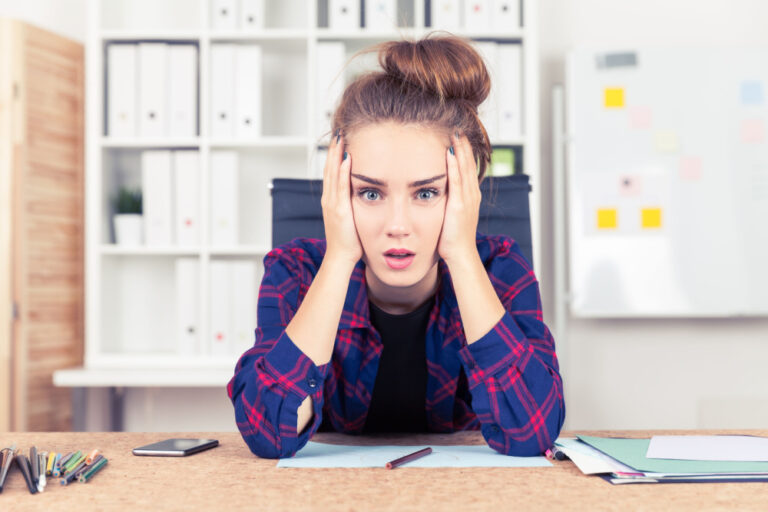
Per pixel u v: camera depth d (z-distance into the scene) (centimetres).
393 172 87
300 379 89
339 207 92
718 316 271
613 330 273
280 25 267
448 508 62
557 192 253
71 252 257
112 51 244
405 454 87
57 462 77
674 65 259
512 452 87
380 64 96
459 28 240
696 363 272
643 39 275
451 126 91
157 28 268
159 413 271
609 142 259
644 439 90
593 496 66
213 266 242
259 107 244
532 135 240
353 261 93
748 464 75
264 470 78
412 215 89
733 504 63
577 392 272
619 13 275
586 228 259
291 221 144
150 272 269
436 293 106
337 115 96
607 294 258
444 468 78
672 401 272
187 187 244
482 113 103
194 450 88
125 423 270
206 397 272
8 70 232
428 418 115
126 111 244
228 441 96
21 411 231
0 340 231
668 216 258
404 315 106
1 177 231
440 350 107
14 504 65
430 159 88
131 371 231
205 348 241
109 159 255
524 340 93
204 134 242
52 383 246
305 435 90
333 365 109
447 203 92
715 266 257
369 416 116
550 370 95
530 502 64
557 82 275
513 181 145
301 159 267
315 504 63
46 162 245
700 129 259
